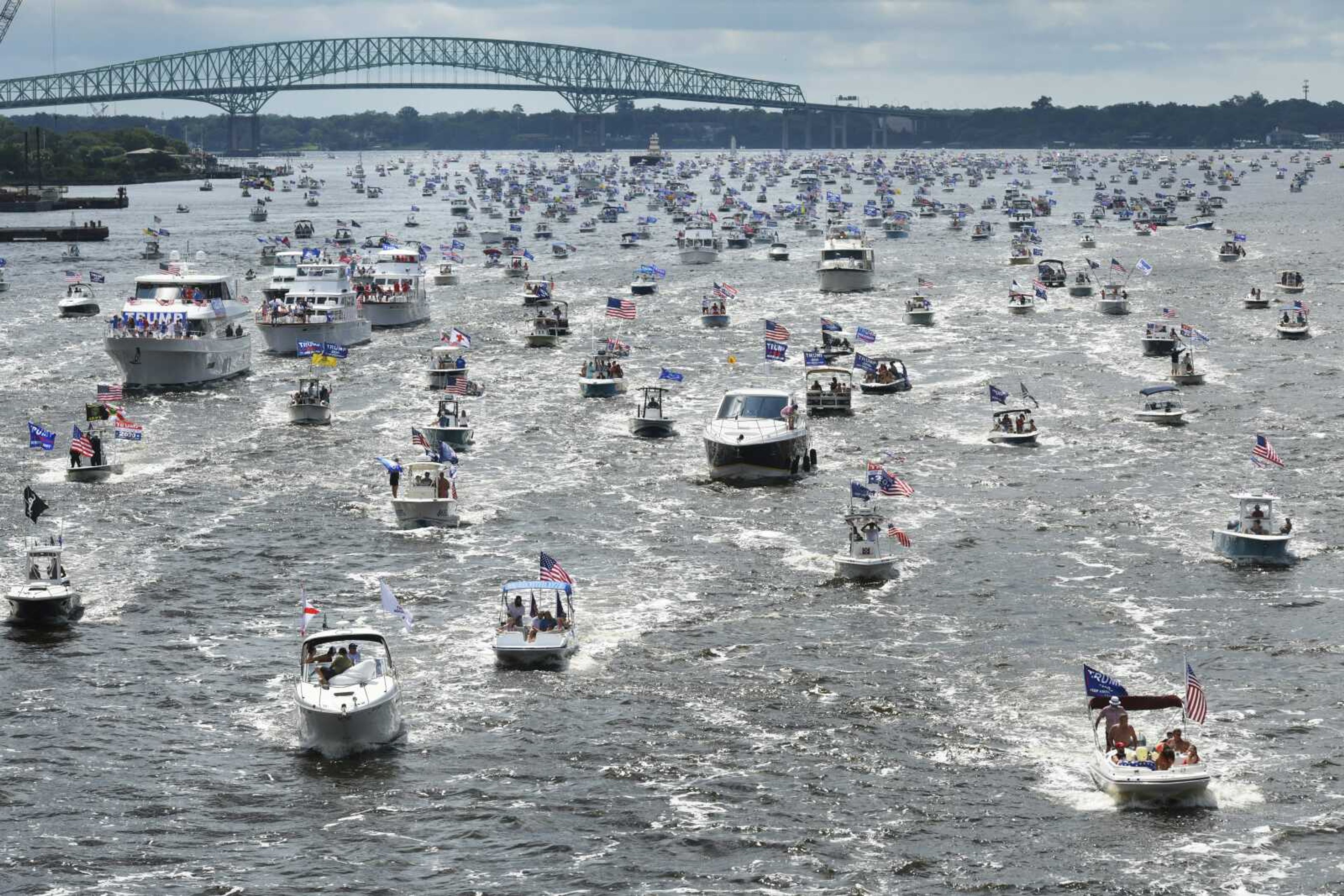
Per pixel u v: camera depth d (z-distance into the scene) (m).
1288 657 86.50
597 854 66.06
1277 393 158.62
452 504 114.50
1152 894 62.28
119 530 112.19
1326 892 62.16
